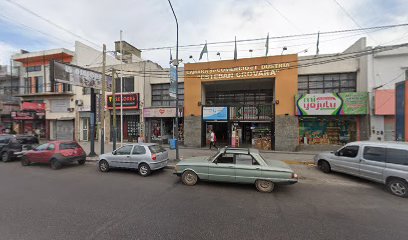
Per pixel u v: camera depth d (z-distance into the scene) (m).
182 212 5.14
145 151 9.19
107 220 4.66
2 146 12.34
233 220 4.73
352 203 5.89
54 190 6.83
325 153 9.59
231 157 7.46
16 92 24.92
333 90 15.52
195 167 7.56
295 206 5.64
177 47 11.35
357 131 14.63
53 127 23.11
